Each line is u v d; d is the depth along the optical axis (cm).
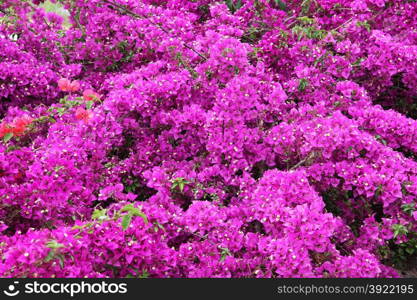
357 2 504
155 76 426
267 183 314
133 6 517
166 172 371
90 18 522
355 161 350
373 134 389
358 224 378
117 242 246
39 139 396
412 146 383
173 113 391
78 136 376
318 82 430
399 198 339
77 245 230
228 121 354
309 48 445
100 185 372
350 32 486
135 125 401
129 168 391
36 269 217
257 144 369
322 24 536
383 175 329
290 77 462
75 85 425
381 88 493
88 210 329
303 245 264
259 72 404
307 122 358
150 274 259
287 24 559
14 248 218
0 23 515
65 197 294
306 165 354
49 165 302
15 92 460
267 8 536
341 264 274
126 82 420
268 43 450
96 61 523
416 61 465
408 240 351
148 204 297
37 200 279
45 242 218
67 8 569
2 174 297
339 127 339
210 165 377
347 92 420
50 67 510
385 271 331
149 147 398
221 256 290
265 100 397
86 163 367
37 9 558
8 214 284
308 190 298
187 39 494
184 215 311
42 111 439
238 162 354
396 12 521
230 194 371
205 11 616
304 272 257
